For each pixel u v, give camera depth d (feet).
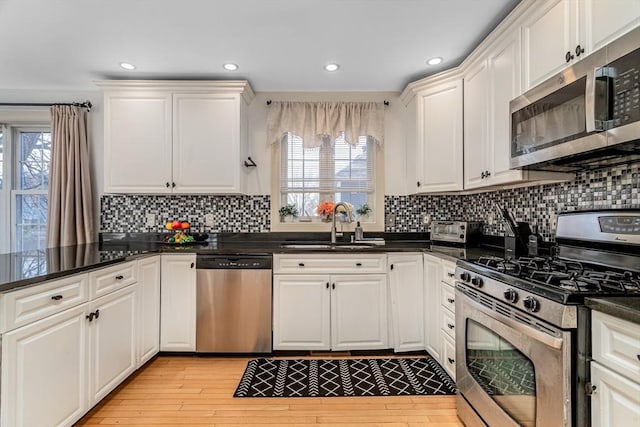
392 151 10.71
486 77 7.30
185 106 9.42
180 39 7.48
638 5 3.94
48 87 10.09
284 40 7.54
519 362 4.22
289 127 10.54
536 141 5.30
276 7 6.35
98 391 5.89
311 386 6.89
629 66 3.71
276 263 8.40
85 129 10.16
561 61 5.14
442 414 6.02
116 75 9.31
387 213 10.66
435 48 7.93
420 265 8.48
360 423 5.75
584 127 4.32
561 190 6.48
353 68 8.96
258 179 10.57
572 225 5.58
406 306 8.43
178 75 9.34
